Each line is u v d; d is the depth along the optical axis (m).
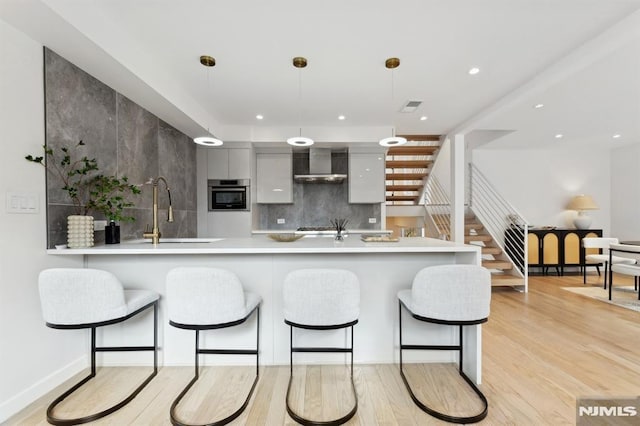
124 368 2.29
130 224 2.99
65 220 2.19
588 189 6.25
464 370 2.24
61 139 2.15
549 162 6.26
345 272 1.74
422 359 2.36
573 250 5.67
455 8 1.97
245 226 4.57
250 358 2.33
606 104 3.74
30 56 1.92
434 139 5.47
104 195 2.41
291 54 2.52
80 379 2.14
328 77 2.94
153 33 2.25
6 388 1.76
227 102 3.60
